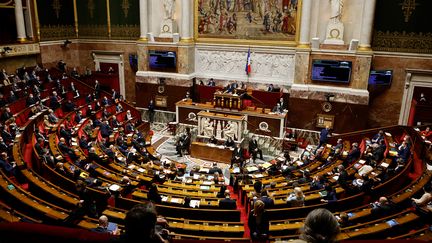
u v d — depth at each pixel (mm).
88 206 8523
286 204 10133
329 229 2340
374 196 10906
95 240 2746
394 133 18094
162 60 23688
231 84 22078
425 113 18219
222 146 18625
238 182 13648
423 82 19672
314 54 20406
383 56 20000
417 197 10320
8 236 2826
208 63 23734
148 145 18453
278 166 15297
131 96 26844
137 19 24984
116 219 8703
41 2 24000
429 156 13352
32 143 14852
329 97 20203
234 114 20188
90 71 26438
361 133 18672
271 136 20000
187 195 11281
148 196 10297
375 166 13461
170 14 23141
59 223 7695
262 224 6922
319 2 20250
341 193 11406
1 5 21656
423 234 7348
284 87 22031
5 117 16484
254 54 22406
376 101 20750
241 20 22219
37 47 23953
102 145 16078
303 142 21125
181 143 19359
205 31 23250
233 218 9742
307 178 13078
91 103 21547
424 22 18922
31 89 20484
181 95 23688
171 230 8484
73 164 12938
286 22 21219
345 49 19828
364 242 2859
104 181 11664
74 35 26734
